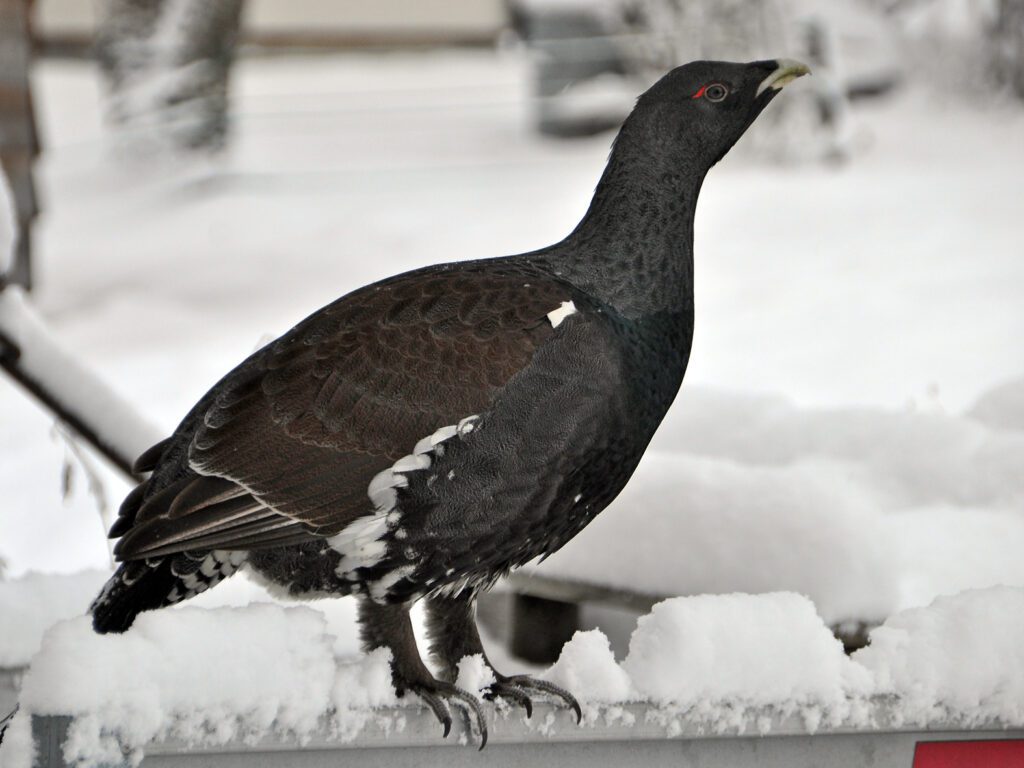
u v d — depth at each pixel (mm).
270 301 24516
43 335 7266
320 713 4285
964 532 6059
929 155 32844
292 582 5605
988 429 7262
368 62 46594
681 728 4477
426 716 4426
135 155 33969
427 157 35125
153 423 7289
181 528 5195
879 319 21234
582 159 34250
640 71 33312
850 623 5410
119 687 4004
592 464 5617
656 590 5902
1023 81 37594
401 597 5535
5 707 5527
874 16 39750
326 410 5375
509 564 5691
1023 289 22359
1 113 15352
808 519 5590
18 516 14203
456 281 5652
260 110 40281
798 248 25484
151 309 23906
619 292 5879
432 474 5398
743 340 20453
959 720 4539
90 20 46312
